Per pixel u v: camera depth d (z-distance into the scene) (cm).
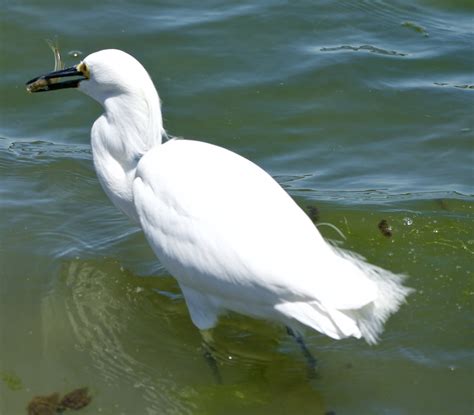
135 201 1003
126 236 1157
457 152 1327
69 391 912
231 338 998
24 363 947
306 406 902
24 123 1373
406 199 1217
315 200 1212
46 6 1584
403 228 1156
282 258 883
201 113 1397
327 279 866
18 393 907
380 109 1414
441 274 1077
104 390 916
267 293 892
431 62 1512
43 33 1525
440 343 974
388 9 1650
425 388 916
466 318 1009
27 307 1027
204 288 950
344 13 1630
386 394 912
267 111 1406
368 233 1148
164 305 1043
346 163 1306
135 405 900
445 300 1036
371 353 964
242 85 1454
